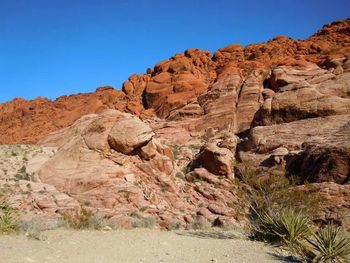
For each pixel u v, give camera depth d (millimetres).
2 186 26969
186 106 47125
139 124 30609
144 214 23984
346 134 27984
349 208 19125
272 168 27453
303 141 30453
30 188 27062
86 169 28672
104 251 8039
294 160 27516
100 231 11867
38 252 7410
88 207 24828
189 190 28812
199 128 43438
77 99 67562
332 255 7973
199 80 55438
